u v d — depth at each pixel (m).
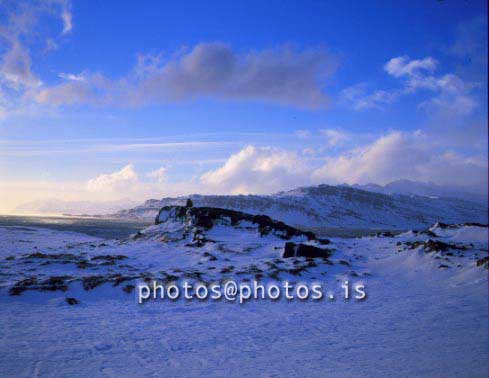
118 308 16.89
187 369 10.32
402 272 28.69
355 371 10.43
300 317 16.50
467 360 11.43
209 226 43.09
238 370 10.34
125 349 11.74
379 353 11.98
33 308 16.19
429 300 20.19
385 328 14.93
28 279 20.44
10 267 24.28
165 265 28.30
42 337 12.52
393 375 10.18
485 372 10.48
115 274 23.31
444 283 24.75
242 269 26.44
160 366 10.48
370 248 39.41
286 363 10.96
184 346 12.24
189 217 45.84
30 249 34.75
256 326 14.89
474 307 18.66
